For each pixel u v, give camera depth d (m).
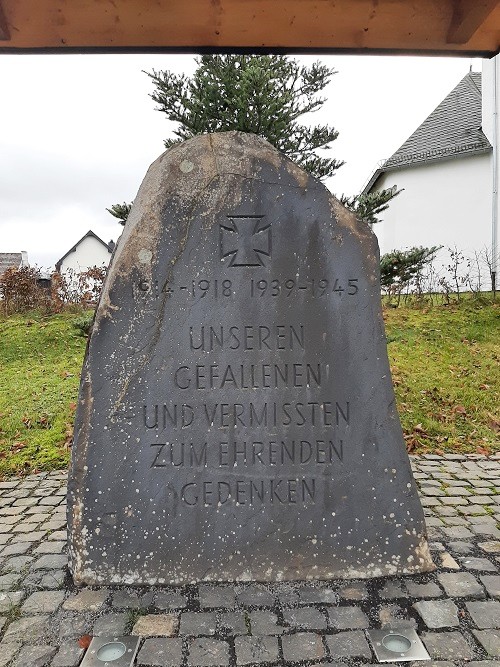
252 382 2.82
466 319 9.09
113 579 2.77
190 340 2.80
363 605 2.56
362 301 2.83
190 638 2.33
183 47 3.35
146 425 2.80
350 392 2.84
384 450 2.84
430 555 2.84
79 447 2.79
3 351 8.29
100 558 2.77
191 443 2.81
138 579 2.77
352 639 2.31
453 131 17.31
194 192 2.78
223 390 2.82
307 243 2.81
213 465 2.81
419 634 2.34
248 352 2.82
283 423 2.83
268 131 5.75
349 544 2.82
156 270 2.78
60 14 3.13
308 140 6.33
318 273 2.82
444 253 16.69
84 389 2.79
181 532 2.80
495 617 2.44
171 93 5.83
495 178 15.23
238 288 2.81
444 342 8.00
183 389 2.80
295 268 2.82
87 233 37.31
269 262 2.81
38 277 12.04
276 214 2.80
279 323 2.82
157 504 2.79
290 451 2.83
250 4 3.10
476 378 6.64
